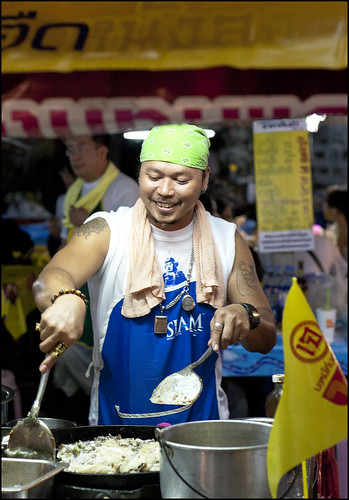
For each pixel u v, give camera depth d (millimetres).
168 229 1766
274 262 3639
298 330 1052
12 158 4012
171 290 1747
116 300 1741
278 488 1072
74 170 3402
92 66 1577
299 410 1043
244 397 2967
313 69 1593
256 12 1593
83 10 1653
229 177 5672
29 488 1032
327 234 4254
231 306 1623
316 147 6023
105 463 1250
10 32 1646
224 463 1023
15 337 3432
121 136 3361
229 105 1610
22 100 1651
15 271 3570
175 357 1738
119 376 1749
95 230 1753
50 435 1274
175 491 1041
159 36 1591
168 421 1697
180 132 1697
